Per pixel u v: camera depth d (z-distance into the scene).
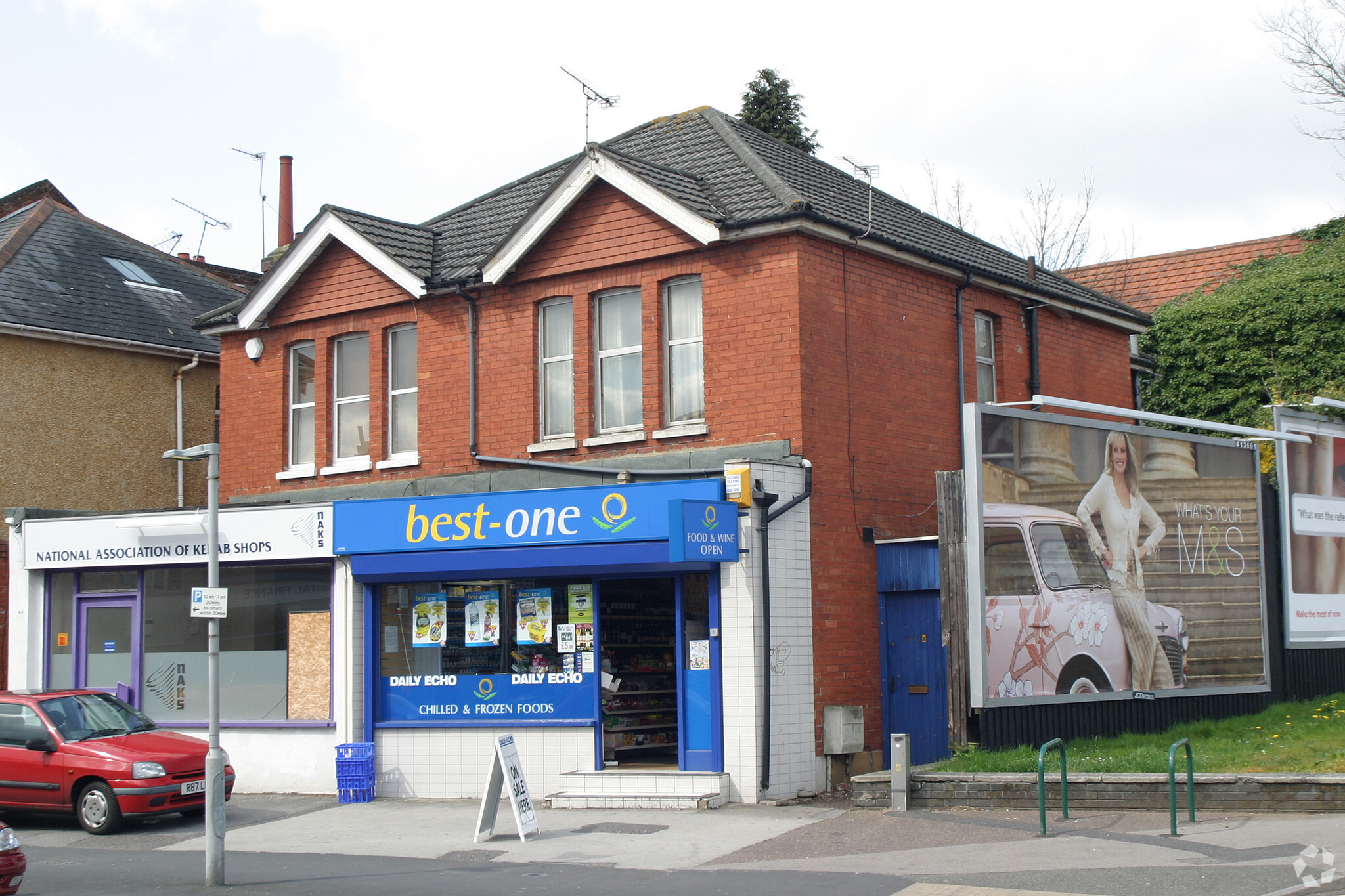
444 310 17.73
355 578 16.39
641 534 14.34
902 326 16.72
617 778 14.45
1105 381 20.84
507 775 12.60
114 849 13.11
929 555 15.48
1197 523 17.30
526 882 10.38
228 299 29.00
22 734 14.45
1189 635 16.89
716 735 14.15
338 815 14.85
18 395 22.62
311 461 19.06
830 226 15.16
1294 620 18.52
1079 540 15.65
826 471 15.14
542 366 16.97
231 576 17.45
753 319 15.19
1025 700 14.58
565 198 16.28
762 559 14.09
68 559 18.19
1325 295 22.81
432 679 16.12
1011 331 18.80
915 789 13.13
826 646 14.97
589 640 15.27
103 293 25.44
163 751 14.23
